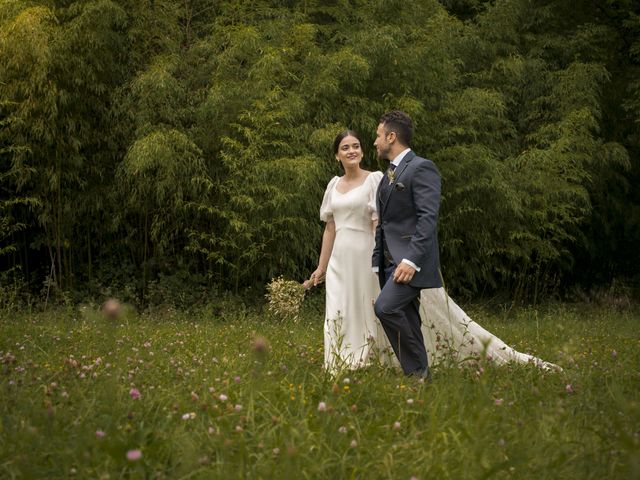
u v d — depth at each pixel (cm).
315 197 967
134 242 1011
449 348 418
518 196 1080
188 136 952
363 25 1075
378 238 421
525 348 559
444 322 457
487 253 1095
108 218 989
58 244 955
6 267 1015
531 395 326
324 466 217
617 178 1303
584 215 1284
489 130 1150
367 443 246
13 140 913
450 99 1092
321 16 1160
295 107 948
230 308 933
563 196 1135
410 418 286
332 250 488
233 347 499
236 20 1063
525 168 1112
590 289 1348
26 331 576
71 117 941
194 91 994
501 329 740
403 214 410
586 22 1320
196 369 376
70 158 945
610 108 1315
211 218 980
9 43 876
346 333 452
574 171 1116
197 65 1020
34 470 212
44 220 930
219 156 955
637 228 1370
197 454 223
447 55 1073
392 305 394
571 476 218
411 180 404
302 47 1012
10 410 275
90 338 527
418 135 1046
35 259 1020
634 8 1348
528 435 249
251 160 930
